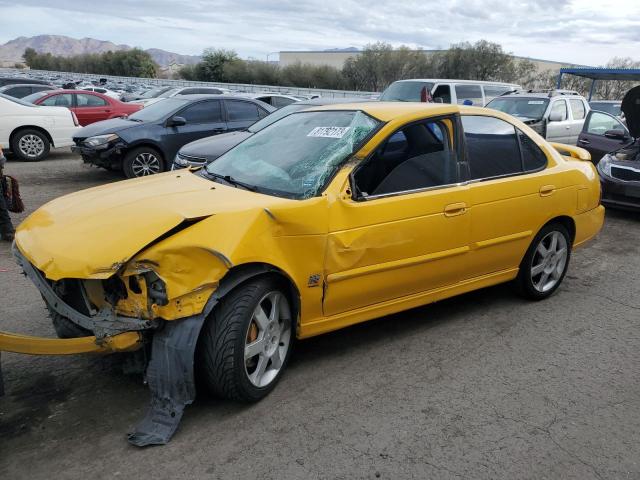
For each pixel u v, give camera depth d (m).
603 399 3.40
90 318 2.86
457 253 4.00
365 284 3.55
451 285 4.14
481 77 48.56
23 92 18.91
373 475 2.66
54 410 3.10
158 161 10.04
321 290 3.35
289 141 3.99
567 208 4.77
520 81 49.59
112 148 9.58
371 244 3.49
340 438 2.92
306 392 3.34
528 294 4.82
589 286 5.43
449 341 4.10
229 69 60.41
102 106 16.17
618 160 8.31
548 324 4.46
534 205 4.46
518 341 4.14
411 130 3.81
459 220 3.94
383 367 3.69
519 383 3.54
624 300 5.07
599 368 3.78
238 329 2.93
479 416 3.17
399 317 4.50
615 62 49.66
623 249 6.80
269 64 60.81
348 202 3.40
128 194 3.43
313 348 3.92
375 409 3.20
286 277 3.18
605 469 2.77
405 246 3.67
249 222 2.95
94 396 3.24
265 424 3.01
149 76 77.44
